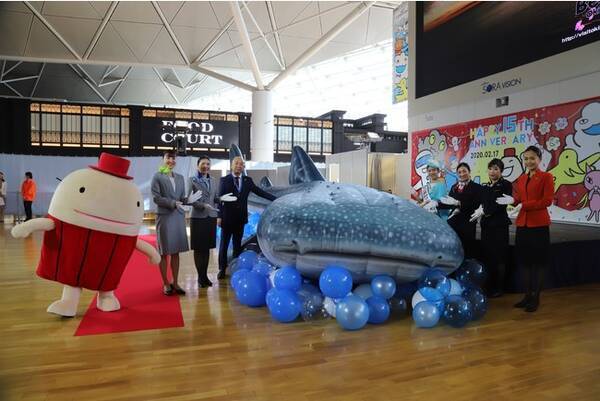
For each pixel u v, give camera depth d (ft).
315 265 11.75
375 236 11.28
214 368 8.30
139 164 44.68
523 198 12.79
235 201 16.38
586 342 9.90
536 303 12.52
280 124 66.33
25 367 8.34
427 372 8.18
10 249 23.84
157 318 11.50
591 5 19.61
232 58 57.72
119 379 7.81
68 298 11.51
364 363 8.58
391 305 11.66
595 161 19.65
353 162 35.55
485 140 25.53
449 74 28.17
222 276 16.62
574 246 15.99
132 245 11.80
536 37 22.33
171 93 86.12
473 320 11.51
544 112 21.97
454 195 14.85
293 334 10.31
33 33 50.72
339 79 84.84
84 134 55.52
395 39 42.27
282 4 46.57
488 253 14.06
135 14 47.78
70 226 10.93
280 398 7.11
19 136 53.42
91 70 73.72
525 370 8.30
